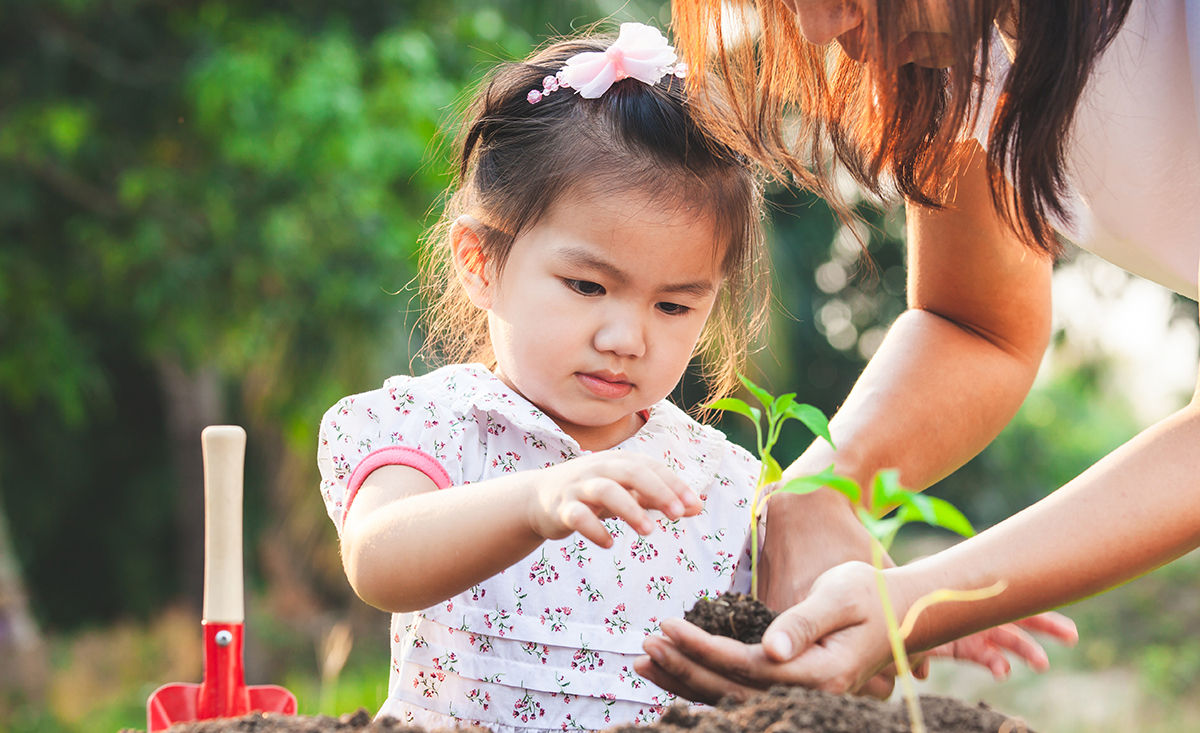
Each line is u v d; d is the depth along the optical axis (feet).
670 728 3.48
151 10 22.62
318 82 19.13
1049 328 5.97
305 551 27.14
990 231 5.56
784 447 28.22
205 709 4.31
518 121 5.30
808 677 3.89
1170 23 4.64
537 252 5.05
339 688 23.09
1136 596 24.12
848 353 30.66
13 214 21.77
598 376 5.03
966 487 33.17
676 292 5.06
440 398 5.32
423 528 4.32
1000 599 4.21
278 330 22.29
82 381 24.06
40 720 21.49
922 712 3.51
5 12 21.70
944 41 4.19
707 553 5.52
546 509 3.97
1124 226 5.14
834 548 5.10
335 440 5.25
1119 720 20.49
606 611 5.26
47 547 30.89
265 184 20.56
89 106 21.65
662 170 5.07
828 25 4.21
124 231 21.84
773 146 5.18
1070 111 4.11
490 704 5.10
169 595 30.96
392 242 20.39
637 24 5.44
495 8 21.94
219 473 4.38
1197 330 24.86
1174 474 4.20
